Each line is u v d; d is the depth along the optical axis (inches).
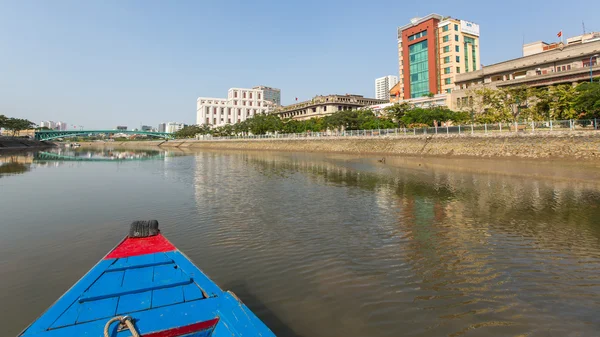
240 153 3265.3
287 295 321.1
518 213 645.3
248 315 205.3
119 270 269.9
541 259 414.0
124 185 1088.2
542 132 1405.0
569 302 308.3
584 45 2198.6
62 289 337.7
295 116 5260.8
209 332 195.2
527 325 271.3
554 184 952.3
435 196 826.8
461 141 1729.8
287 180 1163.9
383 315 286.2
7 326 269.9
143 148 5551.2
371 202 767.7
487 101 1971.0
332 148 2691.9
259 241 486.9
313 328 266.2
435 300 313.4
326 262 406.0
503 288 337.4
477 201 760.3
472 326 270.4
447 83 3499.0
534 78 2300.7
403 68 4037.9
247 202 778.2
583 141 1266.0
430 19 3590.1
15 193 936.9
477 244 472.1
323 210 690.2
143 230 374.9
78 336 180.1
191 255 429.1
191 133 6481.3
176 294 230.8
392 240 492.1
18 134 5723.4
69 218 639.1
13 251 451.5
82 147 5989.2
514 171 1203.9
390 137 2201.0
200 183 1114.7
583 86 1577.3
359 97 4832.7
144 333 182.7
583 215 620.1
